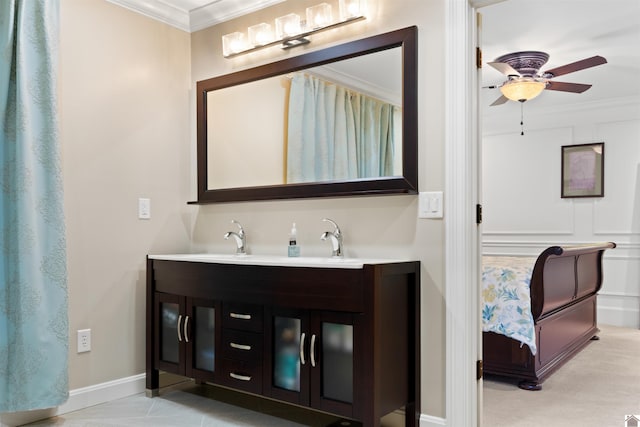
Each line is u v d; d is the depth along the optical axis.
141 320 3.07
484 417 2.68
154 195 3.16
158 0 3.12
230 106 3.17
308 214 2.81
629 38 3.80
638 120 5.20
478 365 2.33
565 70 3.83
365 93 2.58
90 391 2.78
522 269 3.41
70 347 2.70
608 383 3.31
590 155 5.44
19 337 2.36
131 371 3.00
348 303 2.16
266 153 2.99
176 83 3.32
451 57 2.32
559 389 3.18
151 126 3.16
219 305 2.64
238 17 3.17
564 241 5.58
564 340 3.84
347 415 2.16
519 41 3.87
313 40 2.82
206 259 2.74
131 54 3.04
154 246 3.16
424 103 2.41
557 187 5.62
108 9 2.93
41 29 2.49
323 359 2.26
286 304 2.37
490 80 4.78
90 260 2.81
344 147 2.65
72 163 2.73
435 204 2.36
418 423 2.36
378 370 2.11
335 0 2.74
